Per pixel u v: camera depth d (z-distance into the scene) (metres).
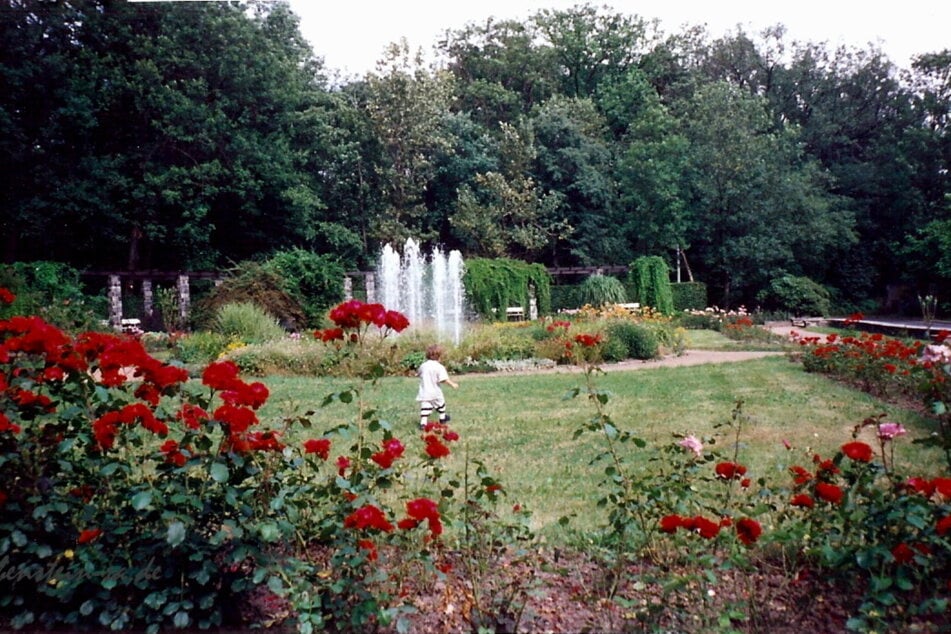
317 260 23.28
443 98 30.89
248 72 24.72
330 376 11.85
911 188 36.00
